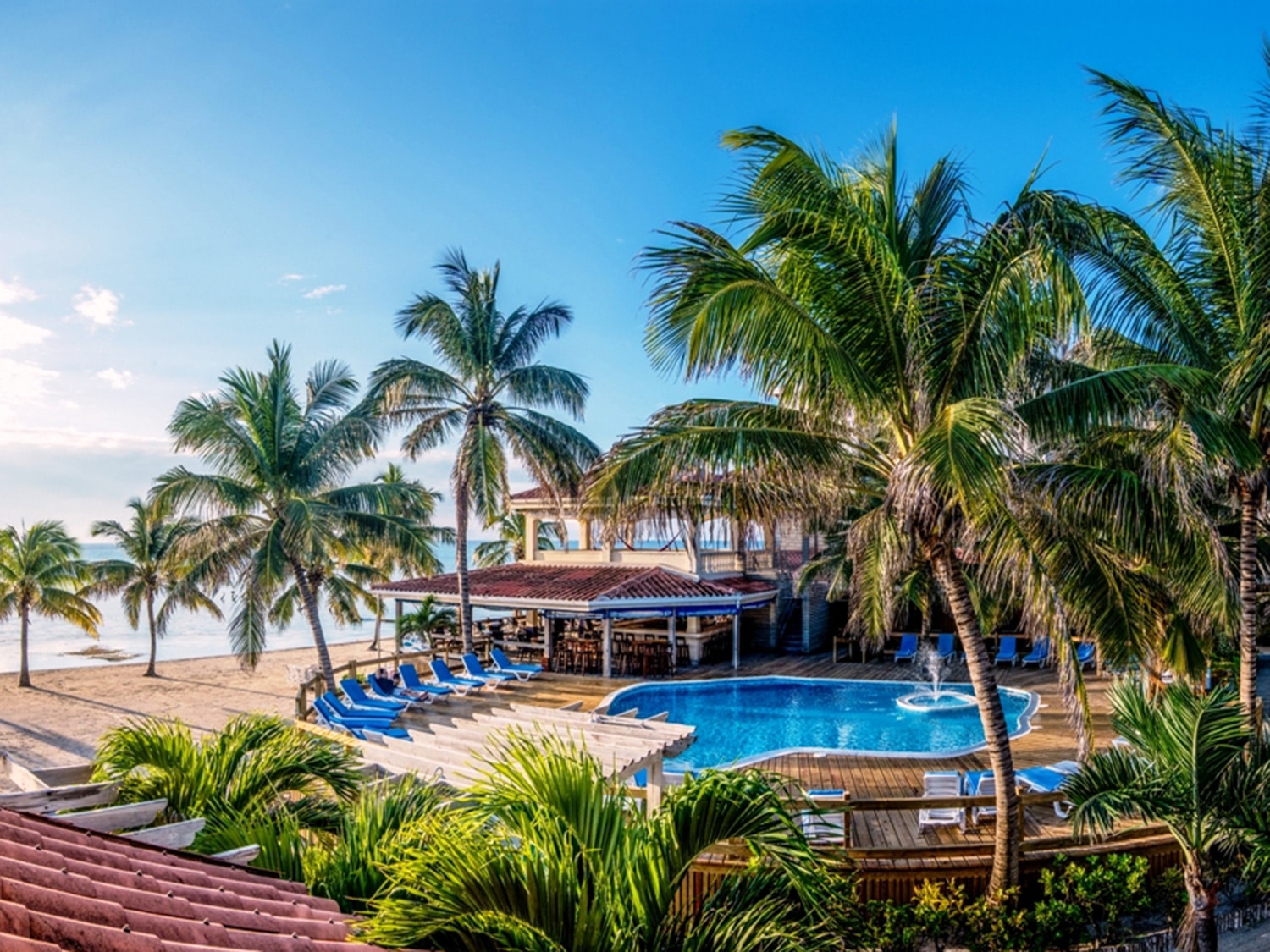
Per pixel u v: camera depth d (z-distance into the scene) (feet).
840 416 29.30
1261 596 45.88
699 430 30.19
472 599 83.20
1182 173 33.65
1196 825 24.12
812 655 91.25
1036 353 33.71
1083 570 30.78
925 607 82.74
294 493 71.46
